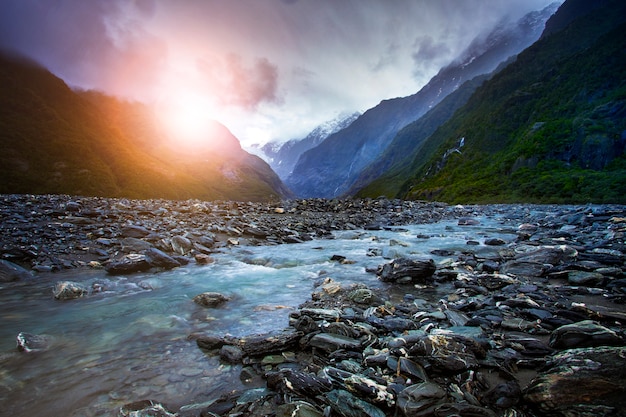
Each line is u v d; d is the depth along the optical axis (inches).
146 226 822.5
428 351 243.8
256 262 629.6
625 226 813.2
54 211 874.8
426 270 491.8
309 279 517.3
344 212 1528.1
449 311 344.8
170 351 282.7
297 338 291.4
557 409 182.1
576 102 4183.1
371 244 820.0
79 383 234.1
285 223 1099.9
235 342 290.8
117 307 387.2
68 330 323.0
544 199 2516.0
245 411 199.6
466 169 4793.3
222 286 474.6
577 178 2632.9
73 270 536.7
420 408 191.0
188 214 1074.7
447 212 1600.6
